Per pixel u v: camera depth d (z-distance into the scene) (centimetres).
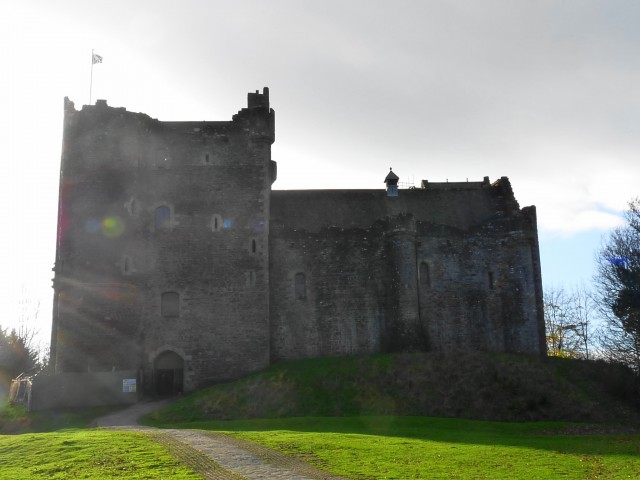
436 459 2294
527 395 3912
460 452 2450
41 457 2339
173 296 4525
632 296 4650
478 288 4928
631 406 3928
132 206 4541
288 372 4203
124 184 4550
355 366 4222
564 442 2789
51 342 4491
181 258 4575
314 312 4716
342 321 4709
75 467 2156
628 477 2050
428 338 4778
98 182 4525
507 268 4959
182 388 4409
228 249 4628
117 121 4641
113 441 2559
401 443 2630
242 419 3641
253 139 4828
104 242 4447
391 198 5247
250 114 4869
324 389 3962
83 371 4234
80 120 4616
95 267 4397
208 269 4581
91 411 3841
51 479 2006
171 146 4753
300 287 4756
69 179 4516
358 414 3694
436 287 4881
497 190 5403
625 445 2698
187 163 4734
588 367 4334
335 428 3197
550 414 3772
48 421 3622
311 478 1959
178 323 4478
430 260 4919
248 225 4681
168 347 4428
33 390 3881
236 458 2244
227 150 4791
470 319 4869
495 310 4909
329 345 4669
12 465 2258
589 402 3897
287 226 4878
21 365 6556
